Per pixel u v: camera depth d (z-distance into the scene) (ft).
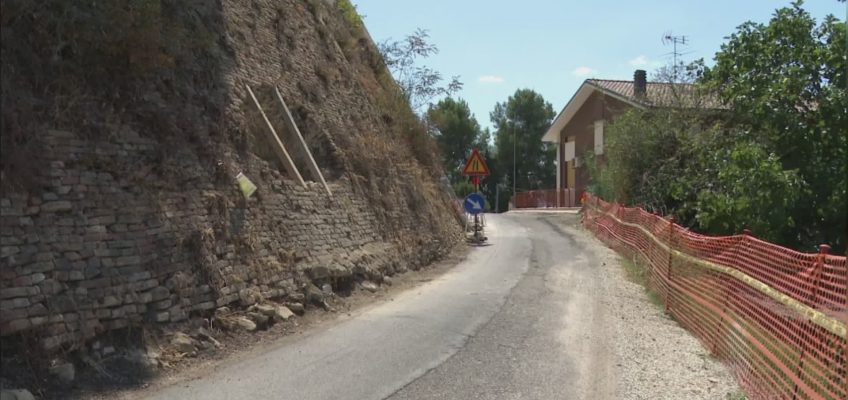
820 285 17.15
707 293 26.35
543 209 136.36
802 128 42.06
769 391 18.29
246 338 25.05
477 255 57.67
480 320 29.78
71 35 21.75
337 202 39.58
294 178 35.96
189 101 28.14
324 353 23.70
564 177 138.82
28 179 18.99
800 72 42.86
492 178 246.47
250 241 28.58
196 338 23.22
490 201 243.81
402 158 58.54
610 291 38.45
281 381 20.22
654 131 64.08
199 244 24.85
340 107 49.39
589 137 122.93
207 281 24.94
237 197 28.86
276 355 23.30
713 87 48.96
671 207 58.90
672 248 34.37
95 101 22.43
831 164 41.96
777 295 19.16
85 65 22.44
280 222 32.17
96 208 21.06
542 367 22.11
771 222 40.01
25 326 17.76
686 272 30.22
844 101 40.70
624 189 65.92
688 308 29.19
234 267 27.02
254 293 27.61
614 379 20.72
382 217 46.09
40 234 19.03
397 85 72.54
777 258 20.43
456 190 208.64
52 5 21.52
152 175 23.93
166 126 25.44
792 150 42.83
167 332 22.25
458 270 47.96
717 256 26.22
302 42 46.70
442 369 21.77
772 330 19.48
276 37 42.47
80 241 20.17
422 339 26.03
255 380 20.29
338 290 34.53
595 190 87.15
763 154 41.63
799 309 17.53
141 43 23.82
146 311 21.83
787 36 44.68
